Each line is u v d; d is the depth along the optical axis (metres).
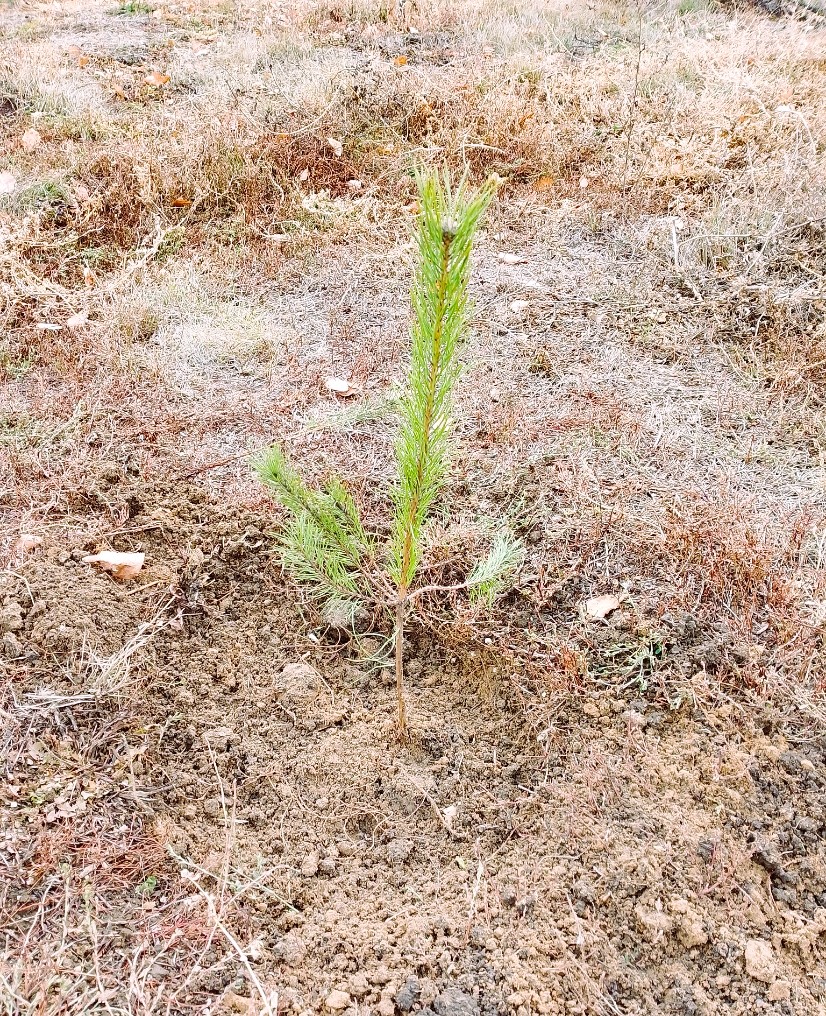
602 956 0.53
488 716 0.67
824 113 1.38
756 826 0.58
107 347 0.95
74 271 1.09
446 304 0.44
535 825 0.59
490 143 1.38
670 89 1.50
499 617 0.71
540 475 0.82
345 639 0.72
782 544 0.75
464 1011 0.50
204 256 1.13
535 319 1.03
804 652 0.67
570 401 0.91
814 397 0.91
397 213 1.24
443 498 0.80
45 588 0.70
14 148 1.31
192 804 0.61
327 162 1.33
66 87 1.51
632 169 1.29
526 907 0.55
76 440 0.84
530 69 1.58
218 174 1.25
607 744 0.63
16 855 0.55
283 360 0.97
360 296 1.08
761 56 1.62
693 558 0.74
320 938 0.54
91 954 0.51
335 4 1.99
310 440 0.86
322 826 0.60
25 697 0.63
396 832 0.60
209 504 0.80
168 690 0.67
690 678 0.66
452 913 0.55
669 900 0.54
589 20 1.91
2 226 1.10
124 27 1.94
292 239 1.16
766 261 1.08
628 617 0.70
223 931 0.52
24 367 0.94
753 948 0.52
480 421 0.88
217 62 1.67
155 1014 0.49
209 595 0.74
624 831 0.58
